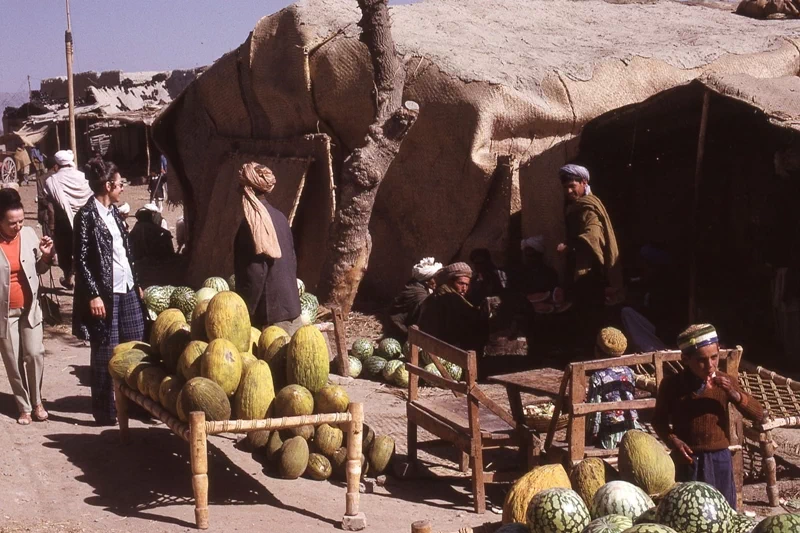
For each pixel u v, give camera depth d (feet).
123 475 22.00
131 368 23.03
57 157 38.32
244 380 20.45
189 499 20.72
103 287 24.98
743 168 36.55
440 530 19.66
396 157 42.37
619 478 17.58
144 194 118.52
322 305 38.11
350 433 19.97
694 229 33.01
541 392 21.06
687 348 17.51
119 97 150.51
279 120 46.24
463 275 32.09
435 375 22.79
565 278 31.96
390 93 37.52
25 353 25.14
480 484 21.17
